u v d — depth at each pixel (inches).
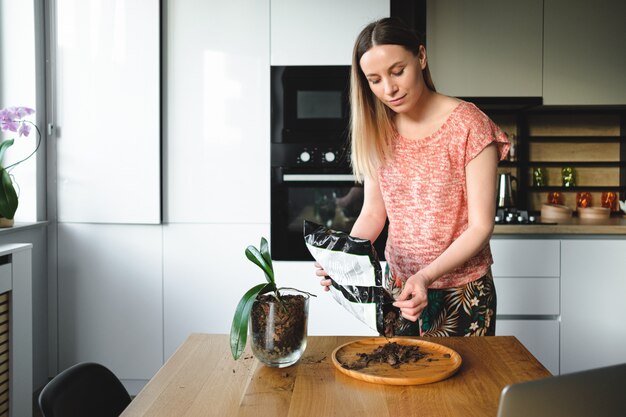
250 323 52.4
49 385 47.3
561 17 135.3
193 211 124.3
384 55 59.4
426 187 67.4
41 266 124.3
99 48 122.9
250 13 122.5
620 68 135.8
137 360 126.2
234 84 122.9
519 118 152.5
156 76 122.0
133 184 123.6
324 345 58.6
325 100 123.1
